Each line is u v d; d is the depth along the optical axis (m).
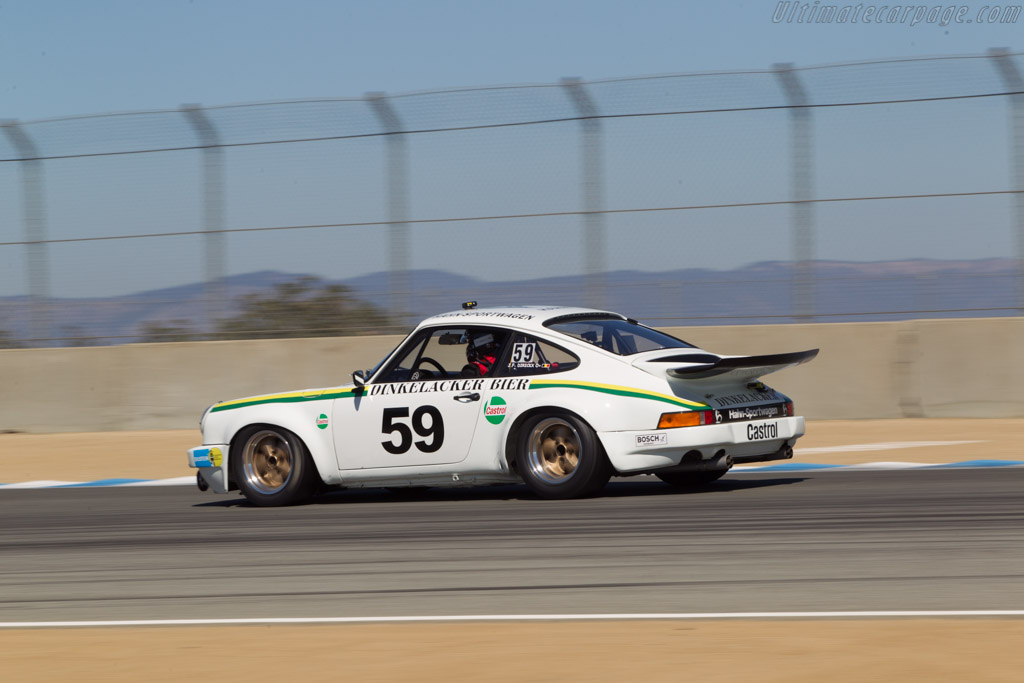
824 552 22.58
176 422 58.31
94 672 15.55
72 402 59.53
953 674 14.06
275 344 57.19
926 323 51.66
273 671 15.24
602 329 32.09
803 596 18.86
